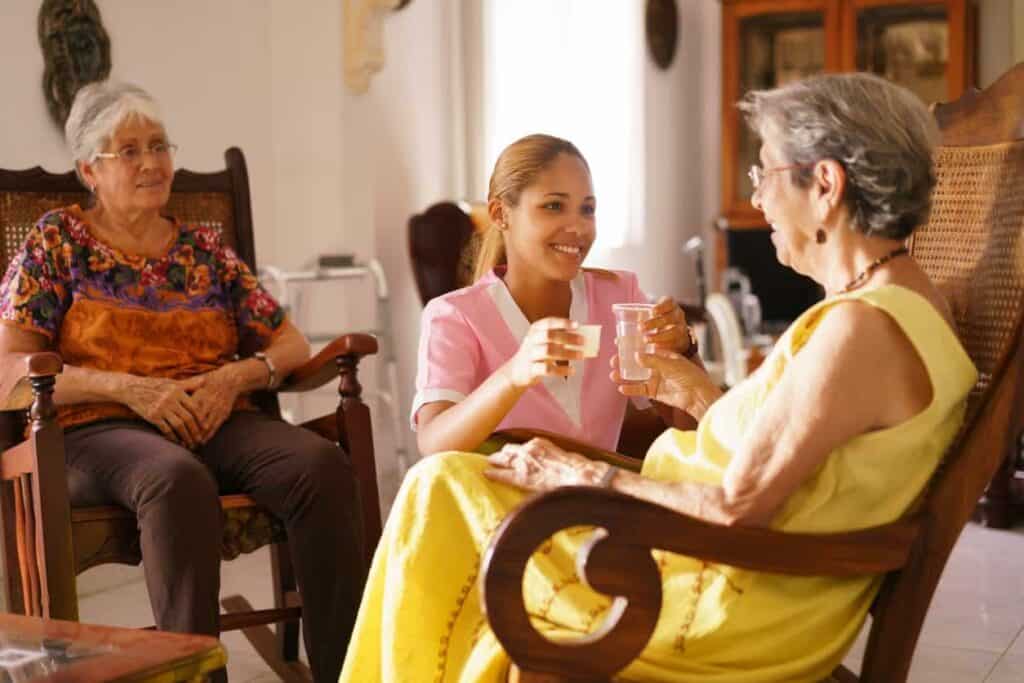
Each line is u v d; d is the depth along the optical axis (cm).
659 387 206
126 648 174
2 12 368
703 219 810
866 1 727
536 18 618
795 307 759
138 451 259
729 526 153
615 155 677
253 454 270
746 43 756
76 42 388
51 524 247
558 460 179
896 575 162
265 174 477
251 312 305
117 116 285
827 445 156
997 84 195
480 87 604
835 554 157
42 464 246
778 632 163
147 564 250
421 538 182
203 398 280
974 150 195
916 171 163
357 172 508
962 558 392
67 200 305
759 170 175
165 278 295
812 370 155
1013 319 170
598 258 667
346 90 498
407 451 560
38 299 279
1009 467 425
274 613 271
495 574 148
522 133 611
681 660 163
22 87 375
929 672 293
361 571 266
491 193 230
